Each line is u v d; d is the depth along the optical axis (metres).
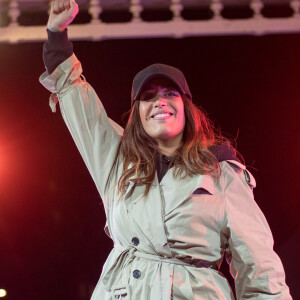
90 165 2.94
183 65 6.94
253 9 6.75
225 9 6.96
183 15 7.00
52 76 2.97
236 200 2.73
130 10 6.79
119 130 3.06
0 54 7.00
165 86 2.85
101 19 7.02
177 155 2.81
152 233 2.64
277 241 7.08
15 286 7.21
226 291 2.68
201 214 2.66
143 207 2.69
